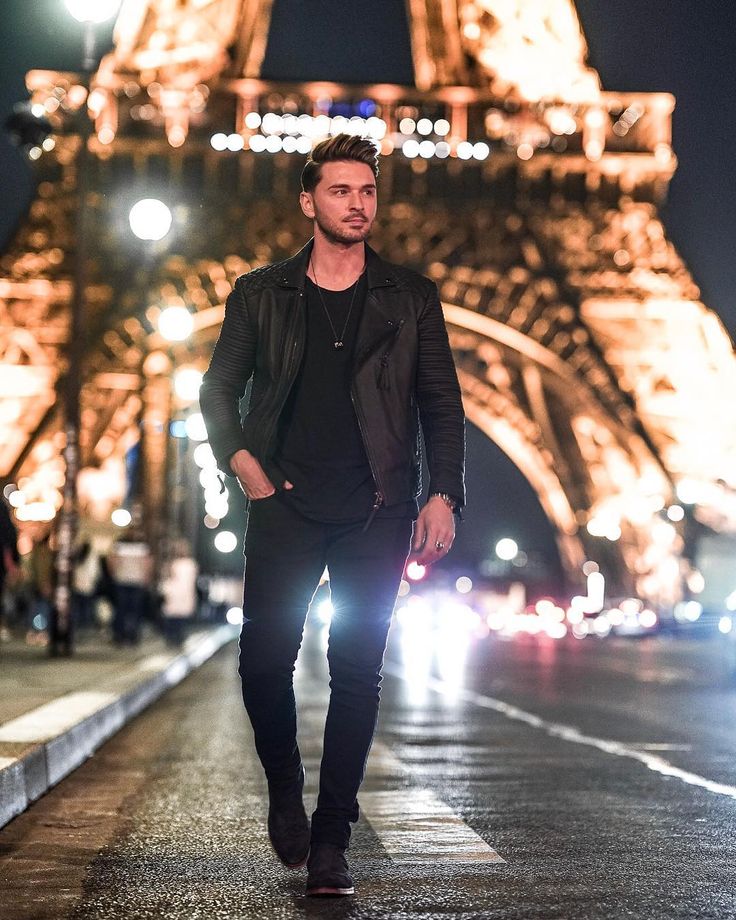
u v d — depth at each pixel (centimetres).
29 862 806
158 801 1064
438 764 1313
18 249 5422
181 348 5603
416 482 724
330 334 717
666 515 5862
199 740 1564
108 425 5522
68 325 5384
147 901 696
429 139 5884
